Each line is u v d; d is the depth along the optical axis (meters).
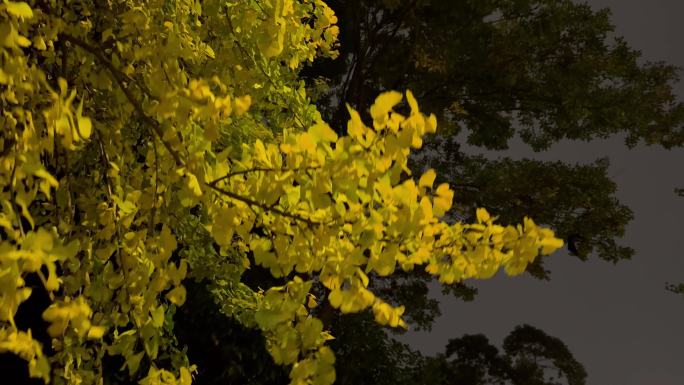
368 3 13.36
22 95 1.58
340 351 7.61
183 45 2.38
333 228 1.64
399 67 13.86
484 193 13.42
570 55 13.98
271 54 2.40
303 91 3.14
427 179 1.53
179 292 1.87
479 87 14.06
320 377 1.73
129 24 2.20
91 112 2.36
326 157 1.61
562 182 13.23
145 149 2.56
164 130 1.92
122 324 2.15
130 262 2.06
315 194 1.54
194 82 1.52
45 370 1.31
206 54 2.65
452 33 13.48
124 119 2.38
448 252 1.67
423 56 13.35
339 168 1.50
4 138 1.54
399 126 1.48
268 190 1.62
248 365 6.34
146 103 2.13
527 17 13.88
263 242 1.74
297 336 1.74
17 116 1.60
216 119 1.64
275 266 1.72
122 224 2.17
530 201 13.50
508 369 20.84
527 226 1.62
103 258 2.13
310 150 1.54
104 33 2.18
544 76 14.17
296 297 1.73
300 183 1.58
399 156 1.48
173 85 1.96
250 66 2.78
